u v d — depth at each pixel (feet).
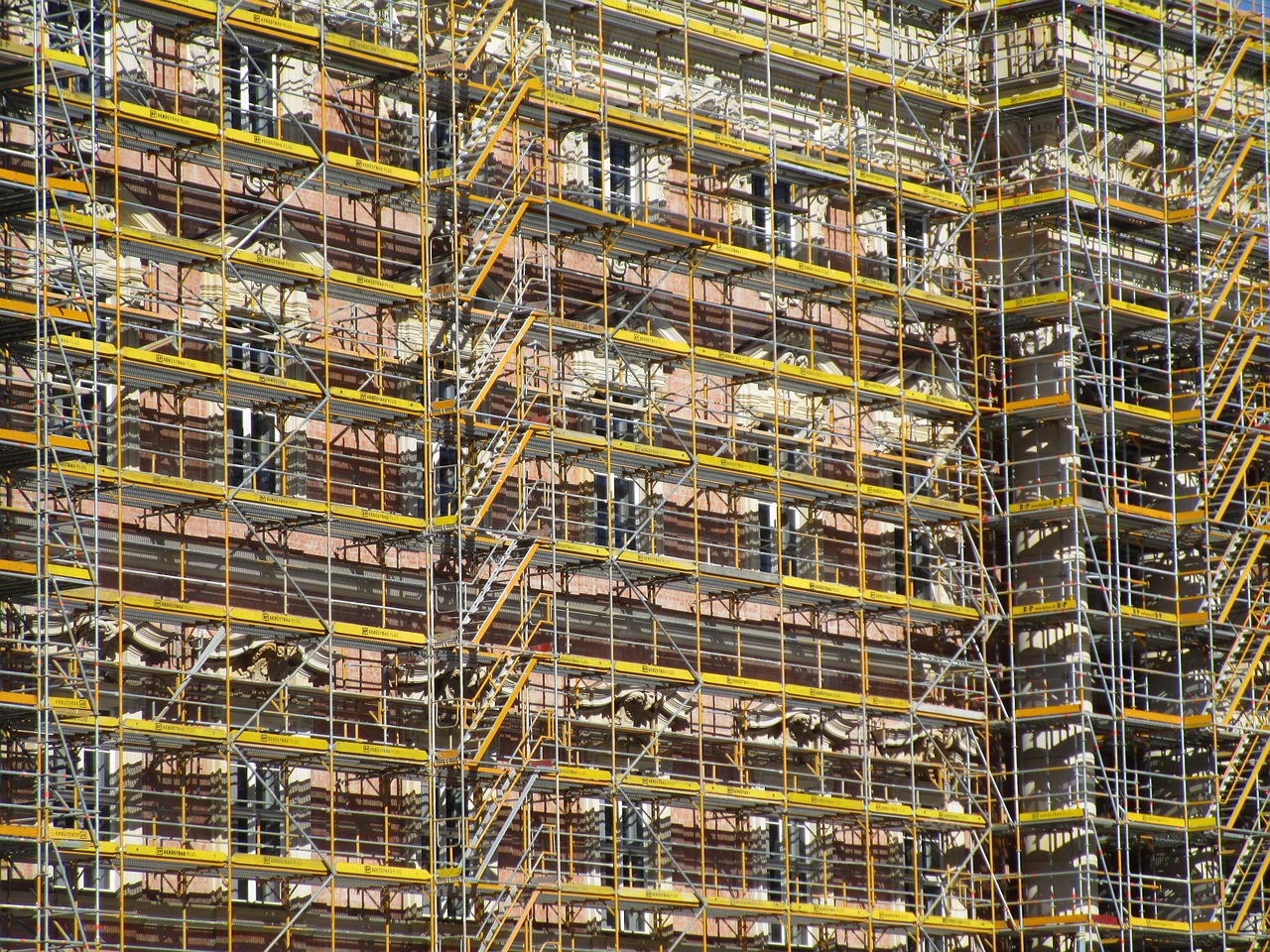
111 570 248.11
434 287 272.51
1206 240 339.77
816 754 298.35
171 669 242.58
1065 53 323.57
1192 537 330.54
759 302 305.73
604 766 279.49
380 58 266.98
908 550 306.76
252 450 263.90
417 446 273.75
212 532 256.52
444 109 277.85
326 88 272.10
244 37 261.24
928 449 310.04
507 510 276.41
